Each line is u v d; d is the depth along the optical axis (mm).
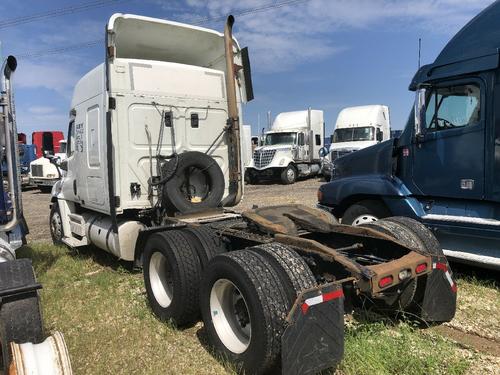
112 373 3512
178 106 6379
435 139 5629
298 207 4926
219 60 6988
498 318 4363
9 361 2779
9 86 4074
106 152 6059
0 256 3680
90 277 6191
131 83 6004
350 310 3594
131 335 4176
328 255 3430
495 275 5605
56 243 8289
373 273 3264
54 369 2500
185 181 5973
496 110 5047
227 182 6852
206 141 6656
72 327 4461
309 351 2977
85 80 6848
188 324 4422
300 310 2973
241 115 6789
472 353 3658
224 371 3486
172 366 3590
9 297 3021
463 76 5340
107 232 6363
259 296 3049
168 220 5477
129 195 6004
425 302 3854
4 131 4059
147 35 6234
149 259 4668
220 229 4562
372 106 21359
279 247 3455
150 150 6125
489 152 5125
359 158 6645
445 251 5387
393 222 4512
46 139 7793
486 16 5258
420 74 5801
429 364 3369
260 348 3051
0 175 4203
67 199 7840
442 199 5703
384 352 3492
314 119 24859
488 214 5289
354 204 6531
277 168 22609
